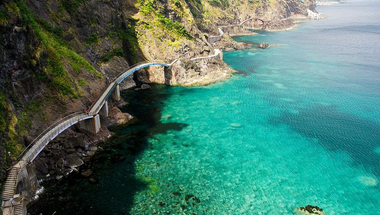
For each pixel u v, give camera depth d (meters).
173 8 117.19
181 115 75.19
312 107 82.69
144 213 41.75
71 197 43.91
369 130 69.50
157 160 54.78
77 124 59.84
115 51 93.38
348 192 48.44
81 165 51.81
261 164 55.16
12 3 50.16
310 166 55.16
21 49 50.34
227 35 169.38
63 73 60.97
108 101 72.19
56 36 71.56
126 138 62.22
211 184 48.88
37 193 43.62
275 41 184.00
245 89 96.25
